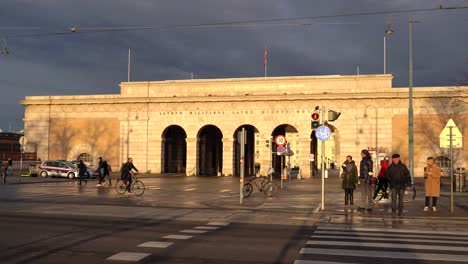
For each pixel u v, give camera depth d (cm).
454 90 4809
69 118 6025
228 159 5584
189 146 5691
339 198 2561
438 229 1452
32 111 6119
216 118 5641
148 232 1313
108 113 5925
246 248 1077
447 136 1934
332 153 13425
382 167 2294
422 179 4722
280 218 1698
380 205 2170
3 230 1320
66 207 1973
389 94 5138
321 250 1053
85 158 5956
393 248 1085
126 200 2369
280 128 5950
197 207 2066
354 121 5262
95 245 1098
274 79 5528
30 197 2455
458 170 3509
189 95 5747
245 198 2553
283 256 987
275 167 6369
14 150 8919
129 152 5844
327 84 5400
